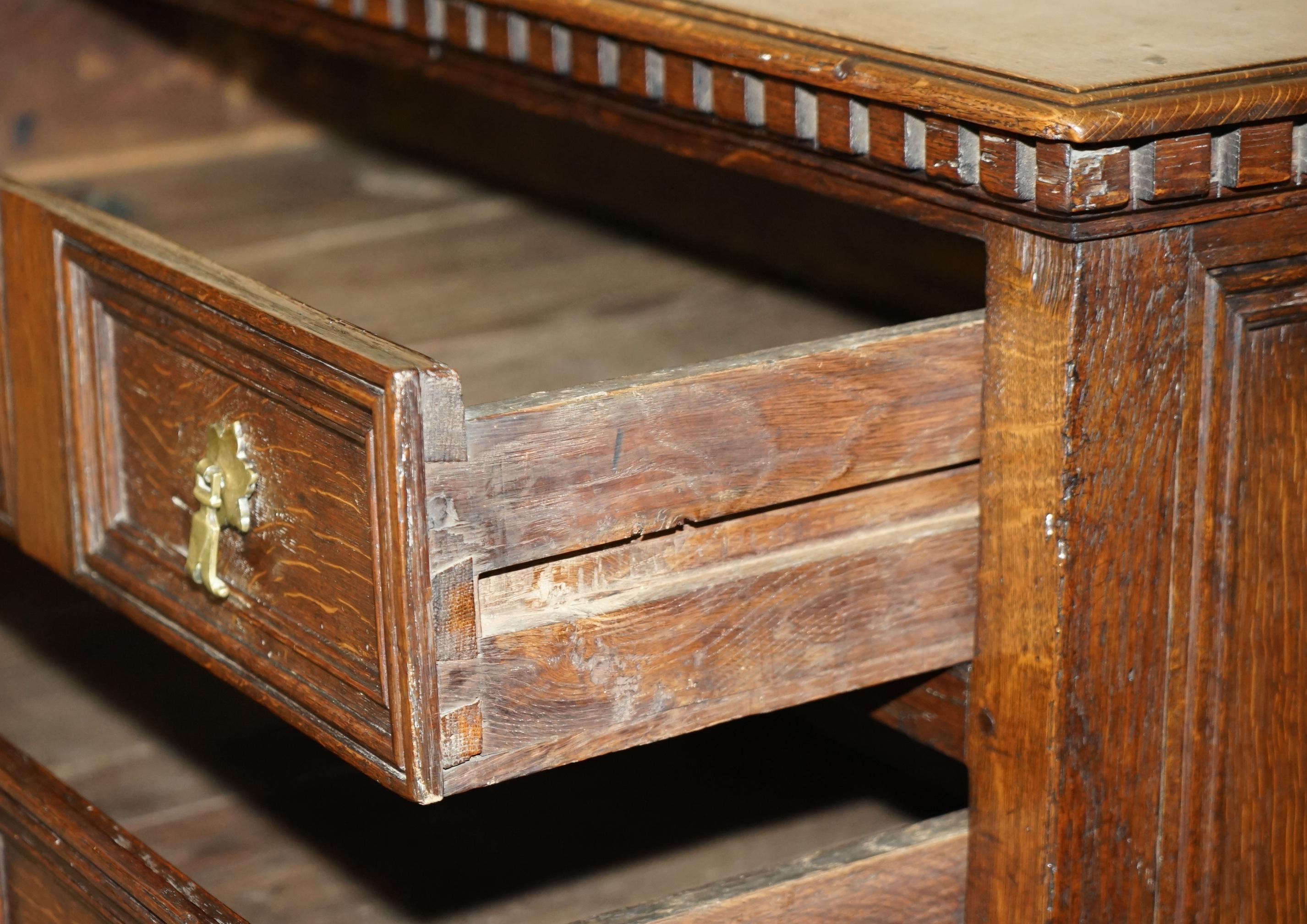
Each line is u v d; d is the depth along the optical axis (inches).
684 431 35.7
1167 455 38.6
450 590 33.4
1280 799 43.1
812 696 39.4
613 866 59.7
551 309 63.8
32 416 44.6
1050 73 35.9
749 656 38.2
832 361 37.2
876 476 38.6
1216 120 35.1
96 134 79.2
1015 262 37.4
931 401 38.7
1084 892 40.7
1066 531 37.8
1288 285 39.2
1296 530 41.3
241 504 37.3
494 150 79.3
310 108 84.2
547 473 34.1
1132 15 42.6
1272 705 42.3
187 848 61.0
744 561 37.9
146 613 41.9
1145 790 40.8
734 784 65.7
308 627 36.3
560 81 48.2
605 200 74.9
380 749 34.6
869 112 38.7
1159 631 39.8
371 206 76.9
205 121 82.0
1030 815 40.4
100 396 42.0
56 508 44.5
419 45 53.5
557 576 35.4
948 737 43.1
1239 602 40.9
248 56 82.1
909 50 38.3
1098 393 37.1
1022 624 39.5
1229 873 42.9
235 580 38.6
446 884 58.7
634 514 35.5
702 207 70.7
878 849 42.4
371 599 34.0
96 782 65.8
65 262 41.8
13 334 44.4
